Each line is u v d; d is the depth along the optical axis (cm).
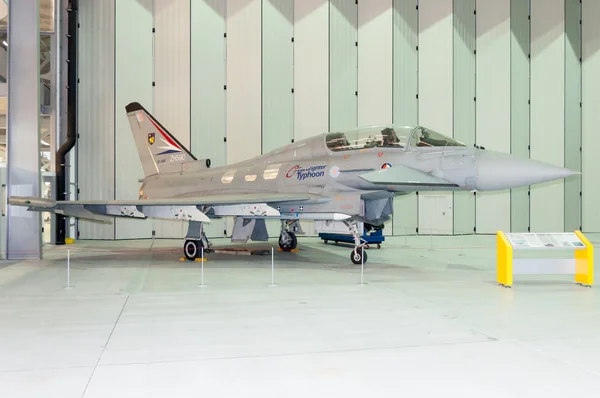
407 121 1802
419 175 827
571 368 357
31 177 1011
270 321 496
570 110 1938
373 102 1772
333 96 1741
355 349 401
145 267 920
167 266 935
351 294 644
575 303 587
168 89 1653
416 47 1816
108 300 603
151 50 1648
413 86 1809
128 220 1631
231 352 393
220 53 1684
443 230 1812
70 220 1595
